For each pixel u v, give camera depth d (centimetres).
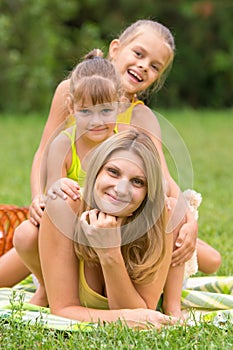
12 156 1188
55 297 384
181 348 327
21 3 1752
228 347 329
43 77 1769
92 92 388
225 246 591
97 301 385
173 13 2130
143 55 475
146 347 326
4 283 454
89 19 2148
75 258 384
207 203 806
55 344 337
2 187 902
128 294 371
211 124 1678
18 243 404
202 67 2159
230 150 1314
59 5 1870
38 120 1655
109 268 363
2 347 335
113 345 329
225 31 2117
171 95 2152
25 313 376
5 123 1596
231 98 2214
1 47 1750
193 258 433
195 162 1173
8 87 1783
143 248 371
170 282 405
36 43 1775
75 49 1892
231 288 461
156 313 364
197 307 430
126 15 2131
